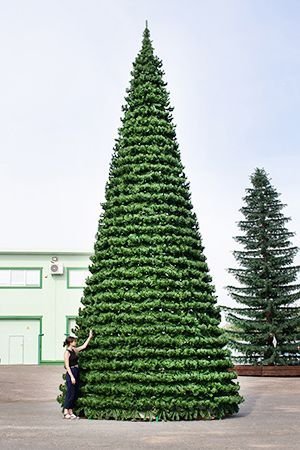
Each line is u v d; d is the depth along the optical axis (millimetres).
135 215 12086
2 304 37312
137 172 12406
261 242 31875
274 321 31016
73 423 10891
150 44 13523
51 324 37406
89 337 11734
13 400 16500
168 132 12883
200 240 12648
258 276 31578
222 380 11648
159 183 12344
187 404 11133
